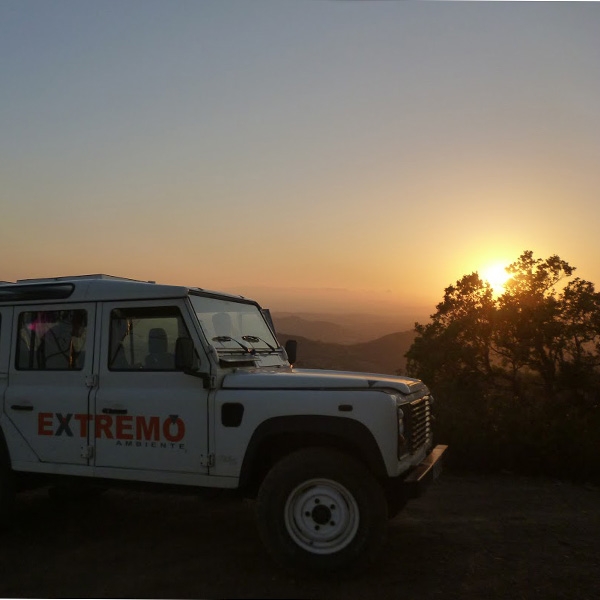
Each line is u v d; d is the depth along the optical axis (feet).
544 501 22.48
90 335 17.58
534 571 15.39
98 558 16.15
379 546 14.49
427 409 17.90
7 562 15.83
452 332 37.29
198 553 16.57
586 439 26.61
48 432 17.53
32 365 18.25
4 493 17.97
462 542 17.57
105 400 16.92
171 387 16.56
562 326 35.14
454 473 27.22
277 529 14.75
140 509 21.16
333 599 13.55
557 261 36.29
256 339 19.81
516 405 31.89
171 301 16.93
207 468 15.88
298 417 15.20
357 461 14.98
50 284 18.33
